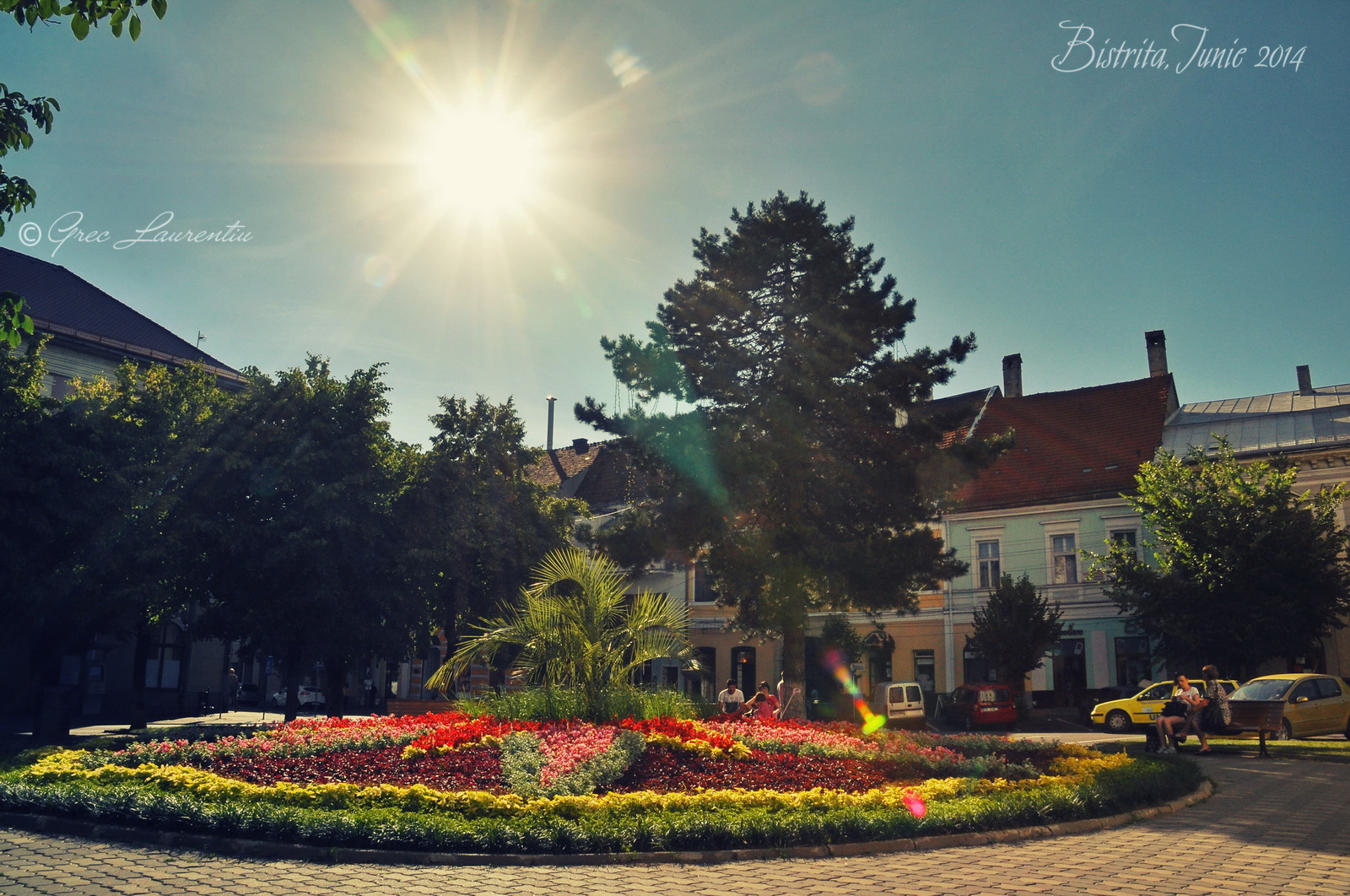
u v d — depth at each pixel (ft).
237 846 26.40
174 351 146.51
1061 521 133.49
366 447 89.97
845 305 89.04
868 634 141.28
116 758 39.73
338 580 85.15
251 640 91.45
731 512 82.69
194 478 85.30
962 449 84.64
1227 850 28.66
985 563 138.00
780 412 82.07
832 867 25.67
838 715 117.80
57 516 81.51
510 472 105.70
